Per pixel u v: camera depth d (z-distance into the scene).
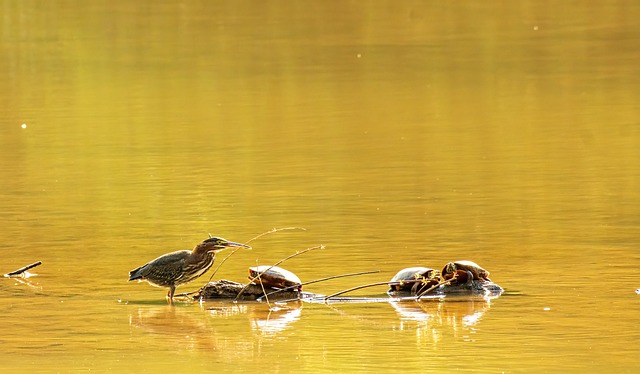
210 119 25.53
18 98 28.67
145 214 16.34
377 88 29.56
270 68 32.84
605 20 40.53
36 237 14.99
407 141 22.53
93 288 12.48
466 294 12.05
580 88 29.23
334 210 16.41
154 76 31.81
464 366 9.60
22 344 10.38
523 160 20.39
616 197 17.11
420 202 16.94
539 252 13.80
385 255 13.72
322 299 11.99
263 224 15.57
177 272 11.96
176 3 45.19
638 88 29.03
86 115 26.25
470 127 24.11
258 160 20.69
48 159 21.14
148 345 10.35
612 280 12.42
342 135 23.30
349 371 9.52
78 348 10.25
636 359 9.72
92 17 41.75
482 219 15.73
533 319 11.01
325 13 42.88
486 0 44.91
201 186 18.38
